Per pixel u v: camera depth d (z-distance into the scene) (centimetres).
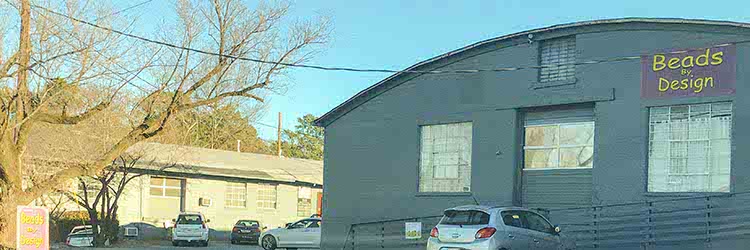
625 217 1823
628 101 1853
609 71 1892
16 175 1950
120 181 3269
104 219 3111
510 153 2053
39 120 1969
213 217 3912
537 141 2047
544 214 1973
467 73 2178
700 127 1752
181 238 3256
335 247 2428
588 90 1922
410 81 2308
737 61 1695
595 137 1897
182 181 3822
